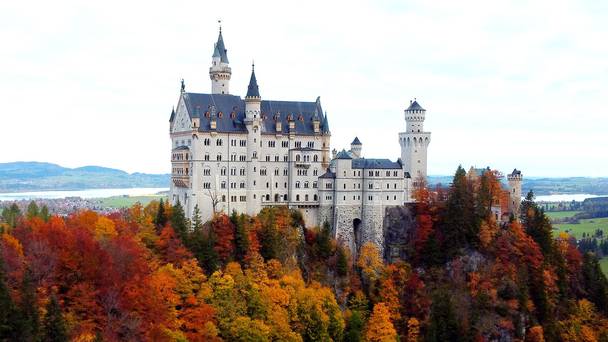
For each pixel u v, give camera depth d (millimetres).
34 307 126812
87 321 138750
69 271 149000
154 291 154125
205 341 154125
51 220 184125
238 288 173625
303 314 177750
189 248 180625
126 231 183375
